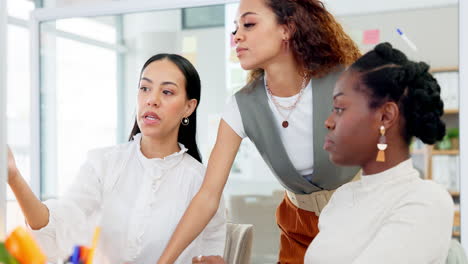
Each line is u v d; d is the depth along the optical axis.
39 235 1.13
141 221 1.25
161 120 1.25
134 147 1.32
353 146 0.85
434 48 1.91
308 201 1.37
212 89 2.20
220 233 1.32
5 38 0.61
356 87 0.83
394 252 0.75
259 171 2.08
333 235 0.86
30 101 2.44
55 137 2.45
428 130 0.80
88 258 0.66
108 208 1.27
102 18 2.37
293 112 1.26
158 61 1.27
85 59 2.41
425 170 2.02
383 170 0.83
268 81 1.27
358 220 0.83
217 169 1.23
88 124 2.42
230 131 1.28
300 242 1.43
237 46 1.18
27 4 3.01
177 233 1.15
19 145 2.99
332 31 1.21
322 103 1.23
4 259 0.56
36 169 2.44
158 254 1.24
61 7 2.36
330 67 1.22
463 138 1.63
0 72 0.60
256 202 2.08
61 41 2.42
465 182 1.62
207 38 2.21
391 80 0.80
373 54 0.84
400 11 1.92
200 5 2.17
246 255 1.51
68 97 2.44
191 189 1.29
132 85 2.37
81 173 1.30
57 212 1.17
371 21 1.95
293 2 1.15
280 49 1.18
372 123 0.83
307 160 1.30
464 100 1.65
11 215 2.31
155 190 1.26
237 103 1.29
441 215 0.76
